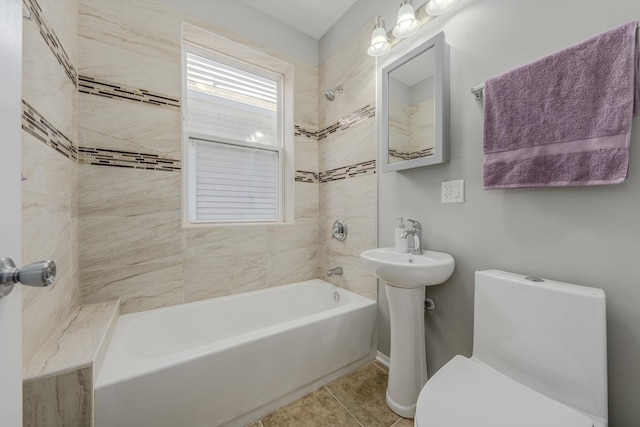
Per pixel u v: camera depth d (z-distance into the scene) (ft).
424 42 4.38
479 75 3.77
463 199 3.98
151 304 4.94
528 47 3.27
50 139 3.30
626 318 2.62
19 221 1.39
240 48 6.07
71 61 4.03
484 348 3.19
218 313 5.45
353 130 6.09
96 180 4.45
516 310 2.93
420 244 4.42
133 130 4.77
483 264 3.76
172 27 5.15
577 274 2.91
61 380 2.57
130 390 2.89
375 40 4.79
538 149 3.02
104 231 4.54
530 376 2.78
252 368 3.71
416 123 4.50
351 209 6.17
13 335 1.33
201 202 5.99
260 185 6.81
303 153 7.02
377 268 3.83
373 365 5.26
